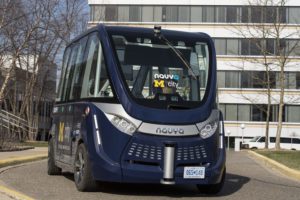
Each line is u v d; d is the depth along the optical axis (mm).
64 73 12984
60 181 12148
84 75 10945
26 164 16891
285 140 58000
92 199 9492
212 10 66562
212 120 9953
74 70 11891
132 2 66562
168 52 10242
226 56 65625
